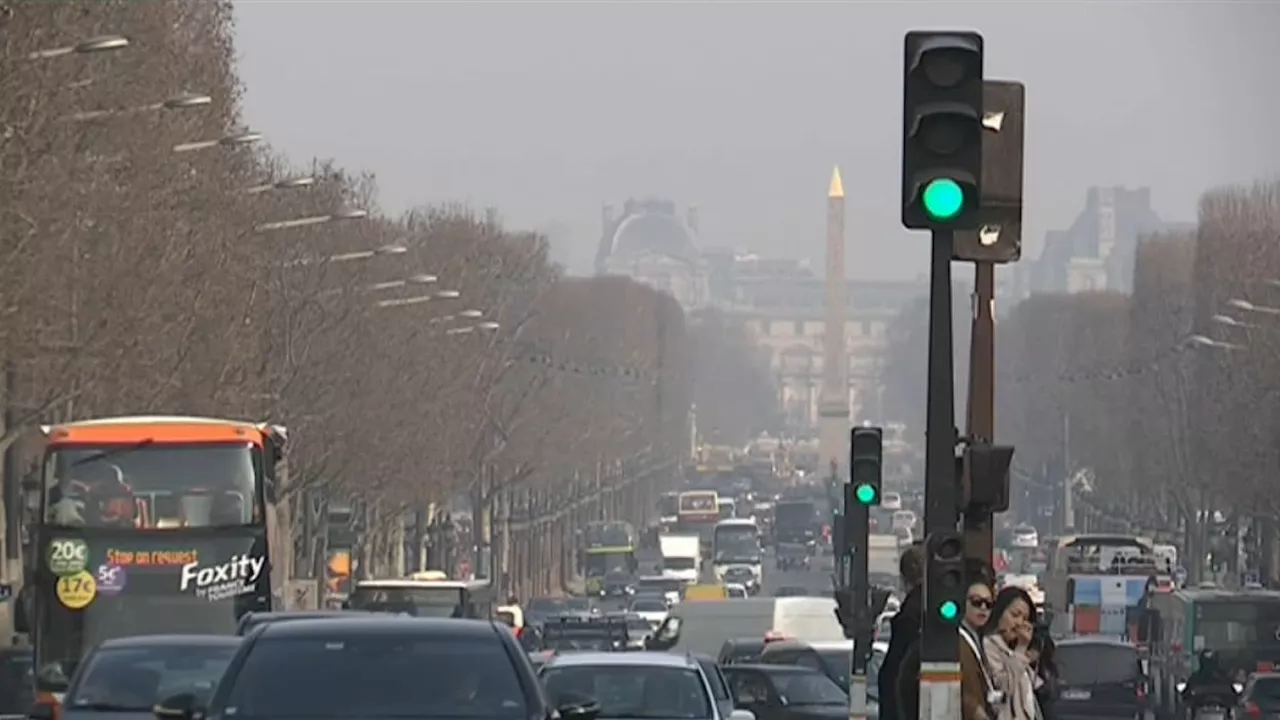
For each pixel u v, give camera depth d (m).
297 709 67.81
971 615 79.69
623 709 102.62
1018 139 95.56
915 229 76.25
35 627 158.00
